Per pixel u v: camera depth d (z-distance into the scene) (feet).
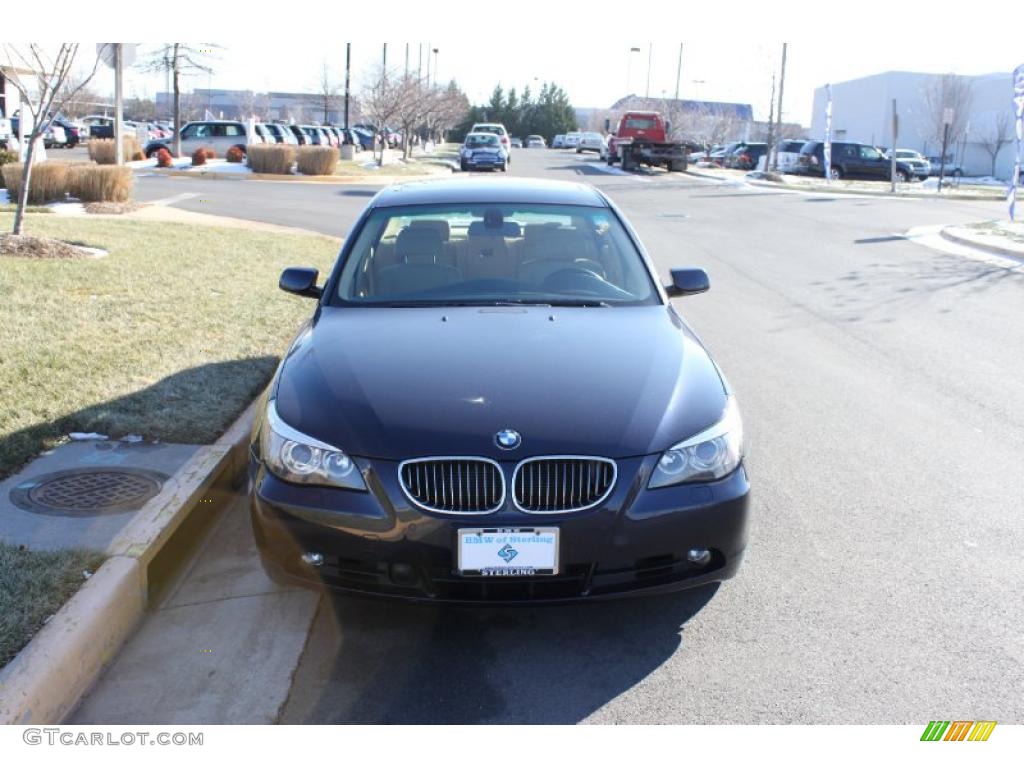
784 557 14.42
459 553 11.07
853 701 10.85
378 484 11.25
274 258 39.14
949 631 12.32
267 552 11.85
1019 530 15.46
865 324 31.71
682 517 11.44
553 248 16.94
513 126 374.02
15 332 23.63
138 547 12.97
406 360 13.02
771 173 117.29
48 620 11.08
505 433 11.35
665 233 58.34
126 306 27.50
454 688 11.18
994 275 42.50
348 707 10.80
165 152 102.27
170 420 18.20
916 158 152.56
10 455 16.16
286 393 12.68
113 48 66.49
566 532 11.11
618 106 313.73
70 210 55.67
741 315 33.09
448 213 17.51
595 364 12.98
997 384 24.35
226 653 11.87
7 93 87.76
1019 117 63.57
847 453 19.08
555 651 11.97
